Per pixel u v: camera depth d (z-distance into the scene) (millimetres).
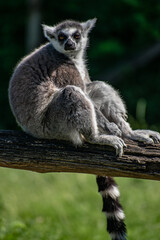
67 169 8422
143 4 25000
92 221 13312
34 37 25984
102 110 10102
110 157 8227
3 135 8586
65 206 14070
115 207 9711
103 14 26234
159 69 26203
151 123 23750
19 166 8461
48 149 8375
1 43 27234
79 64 10719
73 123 8773
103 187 9836
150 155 8133
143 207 13930
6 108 25531
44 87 9406
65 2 26703
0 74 26125
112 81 25594
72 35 10797
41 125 9164
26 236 11625
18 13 27344
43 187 15438
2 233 11570
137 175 8172
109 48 25062
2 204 13914
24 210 13680
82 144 8477
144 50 25891
